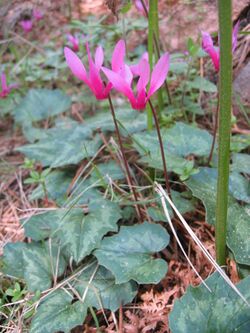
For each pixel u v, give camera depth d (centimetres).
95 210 26
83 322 23
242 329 19
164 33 40
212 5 37
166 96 36
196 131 29
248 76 31
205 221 25
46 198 30
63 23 51
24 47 50
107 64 40
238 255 22
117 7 25
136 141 27
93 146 31
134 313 23
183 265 25
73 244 24
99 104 39
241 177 26
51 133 35
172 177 29
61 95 40
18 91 44
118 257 23
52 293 24
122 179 30
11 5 45
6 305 24
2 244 28
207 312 19
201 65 37
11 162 36
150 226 24
